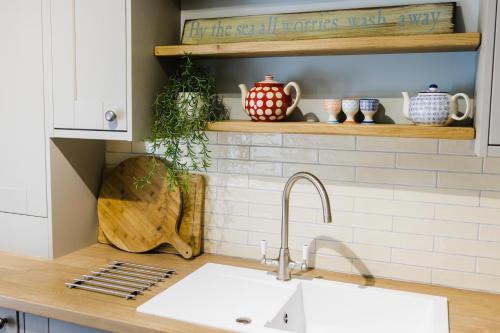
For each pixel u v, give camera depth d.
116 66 1.82
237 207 2.10
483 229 1.76
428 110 1.57
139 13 1.82
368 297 1.77
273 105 1.79
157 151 2.21
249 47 1.77
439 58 1.76
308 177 1.74
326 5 1.87
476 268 1.78
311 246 1.99
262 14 1.94
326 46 1.67
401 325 1.72
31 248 2.10
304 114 1.95
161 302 1.63
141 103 1.86
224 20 1.96
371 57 1.84
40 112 1.99
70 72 1.90
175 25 2.07
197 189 2.12
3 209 2.13
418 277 1.86
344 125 1.65
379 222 1.89
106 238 2.28
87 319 1.54
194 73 1.96
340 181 1.92
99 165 2.29
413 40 1.58
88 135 1.91
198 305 1.66
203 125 1.86
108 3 1.80
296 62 1.94
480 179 1.75
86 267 1.97
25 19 1.96
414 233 1.84
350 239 1.93
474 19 1.70
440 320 1.52
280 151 2.00
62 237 2.10
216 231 2.14
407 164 1.83
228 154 2.09
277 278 1.87
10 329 1.73
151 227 2.16
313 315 1.85
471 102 1.73
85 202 2.21
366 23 1.74
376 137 1.86
